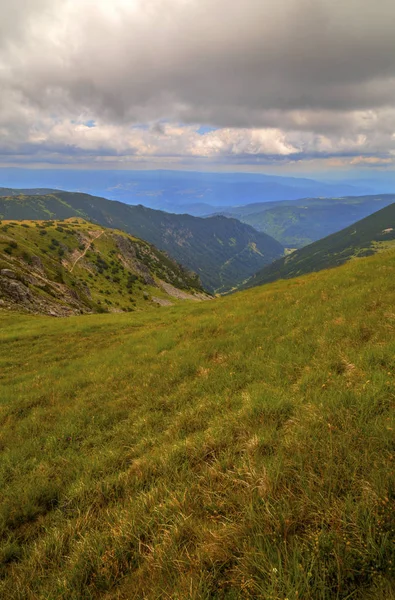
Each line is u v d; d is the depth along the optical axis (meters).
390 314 10.27
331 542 2.90
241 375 9.84
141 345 18.00
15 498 6.21
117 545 4.07
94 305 119.31
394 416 4.86
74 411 10.59
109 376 13.77
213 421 7.27
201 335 16.70
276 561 2.90
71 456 7.74
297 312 14.95
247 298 24.92
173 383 11.20
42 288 75.81
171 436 7.25
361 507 3.23
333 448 4.35
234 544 3.37
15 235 176.12
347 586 2.59
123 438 8.20
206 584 2.98
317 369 8.16
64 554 4.49
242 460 5.00
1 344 25.00
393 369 6.79
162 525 4.13
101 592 3.60
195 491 4.75
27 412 11.72
